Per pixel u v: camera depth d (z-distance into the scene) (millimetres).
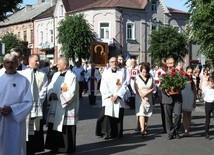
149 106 12664
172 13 57750
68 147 10250
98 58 22438
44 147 10266
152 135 13008
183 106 12656
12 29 73625
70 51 49312
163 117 13430
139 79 12664
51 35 62438
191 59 56719
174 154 10234
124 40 53500
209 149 10898
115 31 52781
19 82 7480
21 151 7488
